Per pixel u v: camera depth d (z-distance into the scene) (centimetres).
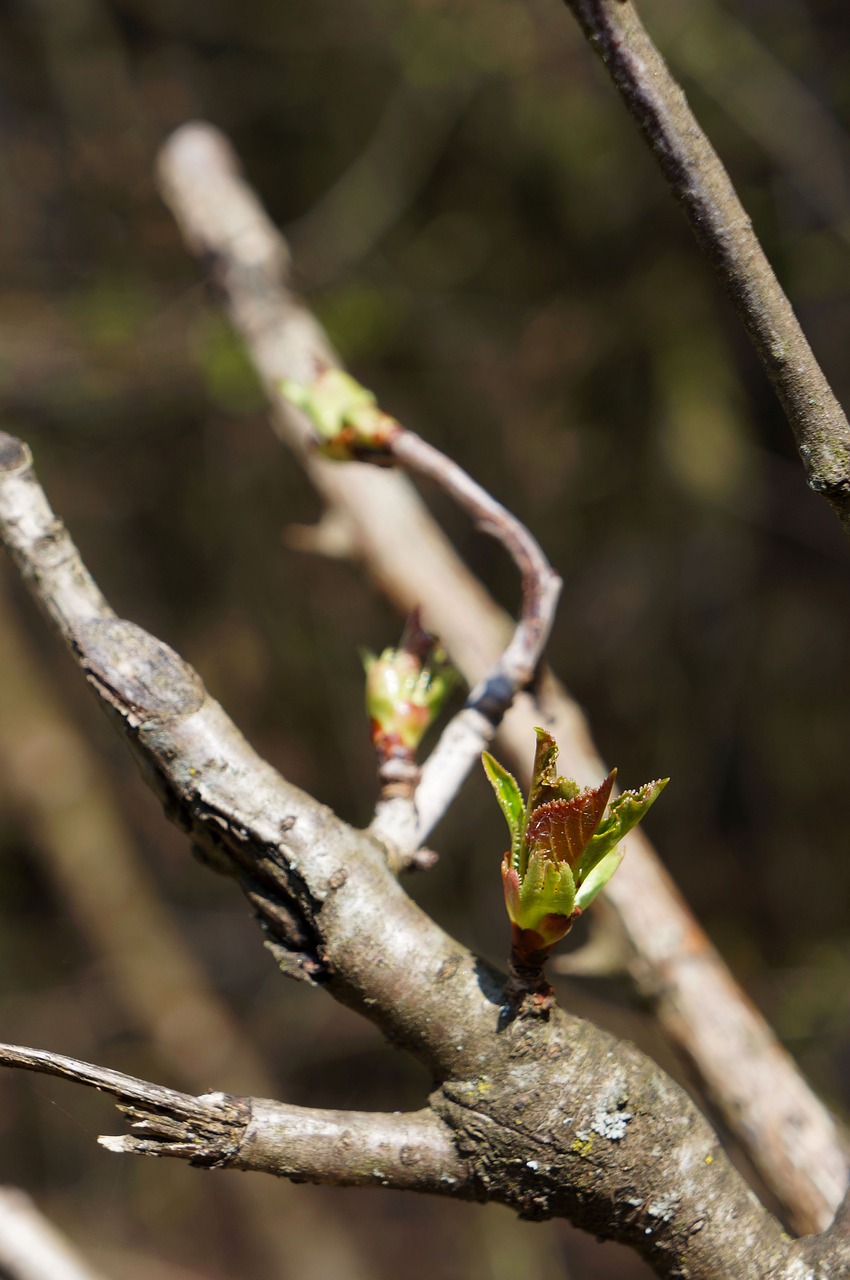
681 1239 36
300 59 165
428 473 41
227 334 143
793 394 35
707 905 159
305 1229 158
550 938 36
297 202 170
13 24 168
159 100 168
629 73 34
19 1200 57
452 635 68
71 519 167
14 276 165
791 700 157
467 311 158
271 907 37
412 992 36
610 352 151
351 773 169
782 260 142
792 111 138
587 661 160
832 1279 36
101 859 164
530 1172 36
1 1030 170
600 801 35
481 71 150
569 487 155
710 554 154
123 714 37
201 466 167
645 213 148
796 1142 49
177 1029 160
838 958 144
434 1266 161
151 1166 168
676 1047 53
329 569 166
